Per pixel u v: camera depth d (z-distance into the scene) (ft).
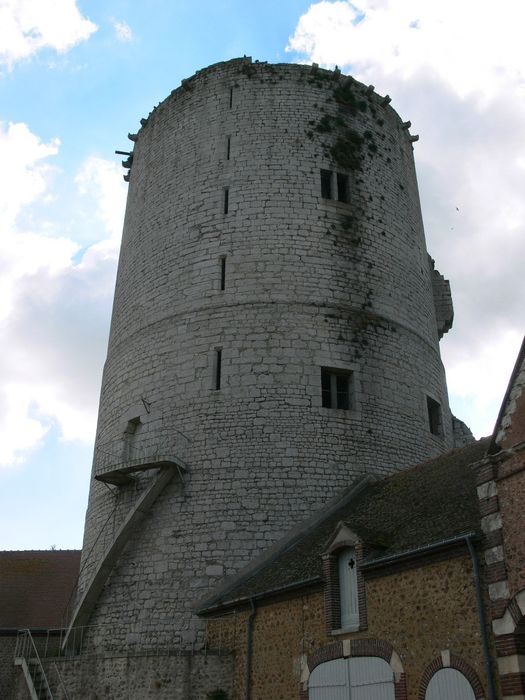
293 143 97.60
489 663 41.22
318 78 103.35
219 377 83.35
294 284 88.48
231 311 86.94
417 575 48.34
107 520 84.12
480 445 64.28
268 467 78.02
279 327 85.61
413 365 91.97
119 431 88.38
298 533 73.51
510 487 43.14
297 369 83.41
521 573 40.78
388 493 68.28
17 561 117.19
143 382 88.48
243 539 74.38
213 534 75.00
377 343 89.04
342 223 94.22
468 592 44.19
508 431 44.80
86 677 68.03
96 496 88.63
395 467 83.15
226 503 76.43
